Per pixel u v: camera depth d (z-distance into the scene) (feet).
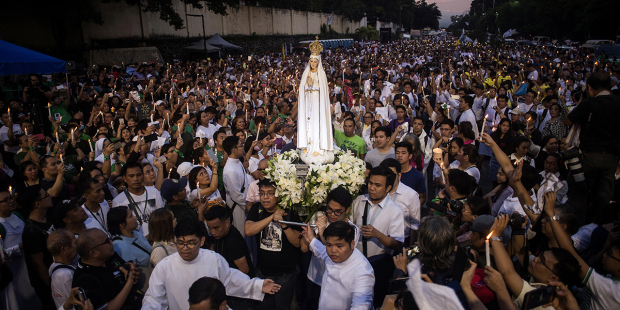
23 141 22.66
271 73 75.10
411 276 4.59
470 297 8.41
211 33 120.67
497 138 25.13
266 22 151.33
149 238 14.51
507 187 16.19
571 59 91.61
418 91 49.34
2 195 13.51
